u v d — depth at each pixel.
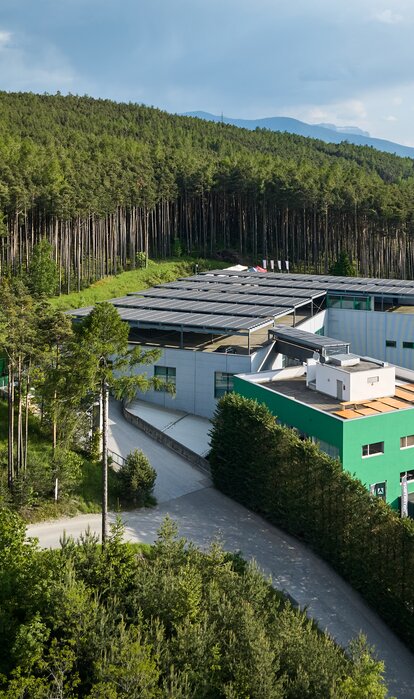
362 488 44.56
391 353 91.06
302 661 29.22
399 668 37.66
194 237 170.00
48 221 123.56
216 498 55.34
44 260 106.19
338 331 94.38
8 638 28.70
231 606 32.03
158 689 25.73
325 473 46.62
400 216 146.38
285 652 29.98
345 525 45.16
